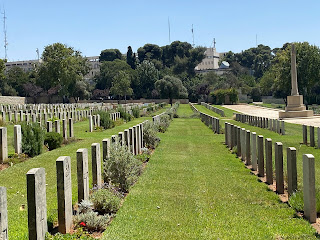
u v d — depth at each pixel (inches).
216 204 327.0
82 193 292.7
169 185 393.7
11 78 3853.3
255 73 5516.7
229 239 246.7
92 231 261.9
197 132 1047.6
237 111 2541.8
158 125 1028.5
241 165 514.0
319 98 3065.9
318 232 257.4
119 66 4414.4
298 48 2474.2
